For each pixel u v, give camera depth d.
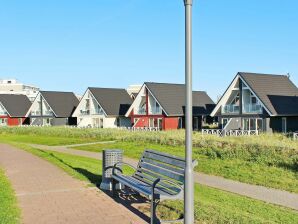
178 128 54.06
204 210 8.73
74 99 73.81
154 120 54.97
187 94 6.35
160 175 9.25
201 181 15.44
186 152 6.46
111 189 10.54
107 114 61.38
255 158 19.48
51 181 11.69
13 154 19.58
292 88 47.50
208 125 59.69
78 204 8.98
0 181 11.34
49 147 31.94
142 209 8.65
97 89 64.56
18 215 7.92
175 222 7.75
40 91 72.00
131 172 15.88
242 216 8.60
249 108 45.25
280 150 20.78
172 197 7.91
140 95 56.50
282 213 10.23
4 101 76.50
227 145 23.59
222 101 47.06
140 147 28.27
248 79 44.97
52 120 70.19
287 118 45.19
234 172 16.92
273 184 14.62
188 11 6.24
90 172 13.72
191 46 6.29
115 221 7.71
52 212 8.30
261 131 43.00
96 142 35.59
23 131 50.81
